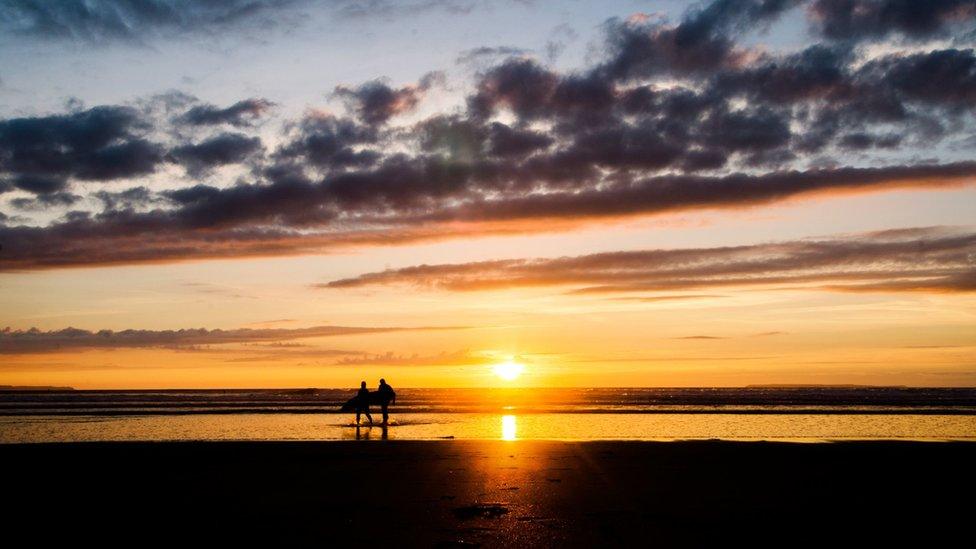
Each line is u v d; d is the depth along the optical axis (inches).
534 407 2103.8
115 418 1512.1
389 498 419.2
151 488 460.8
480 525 345.7
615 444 707.4
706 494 430.3
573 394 4943.4
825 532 331.9
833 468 541.3
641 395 4505.4
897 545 308.5
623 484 468.1
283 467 553.6
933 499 416.5
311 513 376.2
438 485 465.4
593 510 381.4
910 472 523.8
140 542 316.2
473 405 2284.7
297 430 1111.6
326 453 639.1
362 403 1156.5
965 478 496.4
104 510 388.8
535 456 611.5
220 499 419.5
